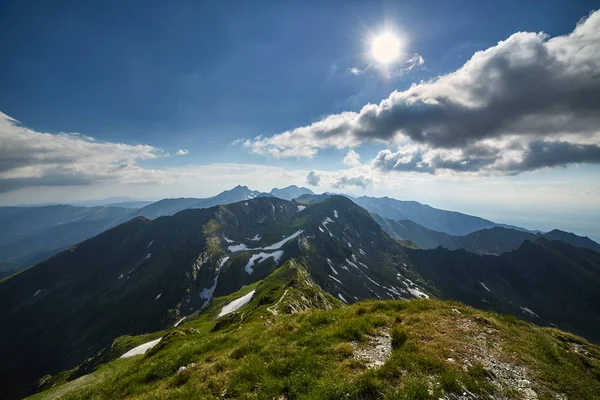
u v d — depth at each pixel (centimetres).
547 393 1201
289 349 1557
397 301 2281
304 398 1118
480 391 1155
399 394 1091
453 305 2209
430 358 1351
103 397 1664
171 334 4706
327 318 1997
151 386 1606
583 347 1747
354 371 1287
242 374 1375
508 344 1583
